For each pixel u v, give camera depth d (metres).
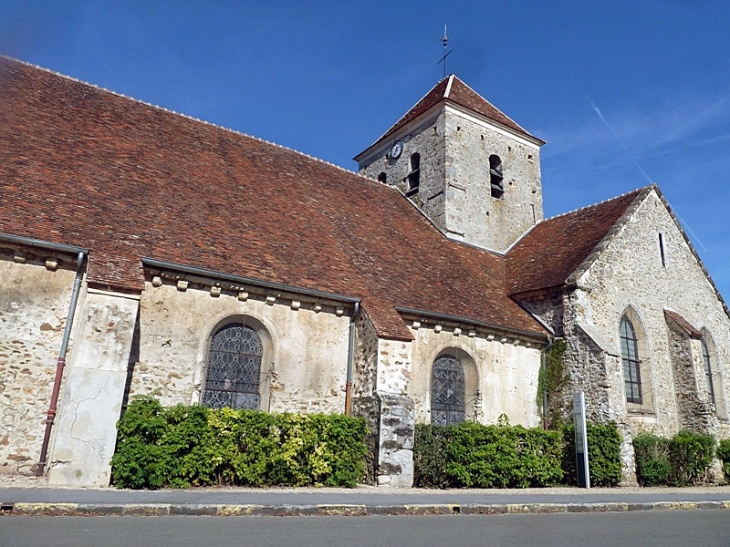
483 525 7.26
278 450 10.21
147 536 5.46
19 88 13.30
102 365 8.95
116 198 11.48
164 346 10.54
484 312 15.29
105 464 8.70
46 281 9.70
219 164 15.13
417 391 13.47
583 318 15.64
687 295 19.75
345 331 12.73
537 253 19.47
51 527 5.72
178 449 9.13
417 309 13.53
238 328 11.66
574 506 9.38
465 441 12.34
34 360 9.38
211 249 11.52
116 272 9.52
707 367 19.97
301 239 13.72
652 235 19.00
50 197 10.46
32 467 9.05
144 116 15.33
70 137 12.63
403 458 11.33
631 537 6.74
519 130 23.59
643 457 15.06
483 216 21.25
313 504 7.67
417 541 5.84
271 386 11.57
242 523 6.54
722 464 16.92
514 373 15.39
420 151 22.42
